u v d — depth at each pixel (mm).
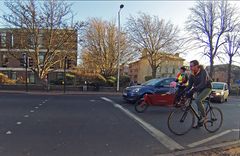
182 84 13617
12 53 36469
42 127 10125
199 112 9578
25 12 34938
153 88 17375
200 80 9344
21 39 35406
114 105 17406
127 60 50312
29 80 56344
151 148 7773
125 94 18375
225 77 74938
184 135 9305
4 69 57344
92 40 50312
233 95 43156
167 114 13922
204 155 6992
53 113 13453
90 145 7953
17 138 8523
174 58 55312
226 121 12453
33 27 35219
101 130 9883
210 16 45969
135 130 10008
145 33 50406
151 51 50719
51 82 46375
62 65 43000
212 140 8742
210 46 46094
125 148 7742
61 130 9711
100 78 41906
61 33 36250
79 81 44375
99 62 49719
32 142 8117
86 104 17719
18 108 14992
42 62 38406
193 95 9633
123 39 49906
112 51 49438
